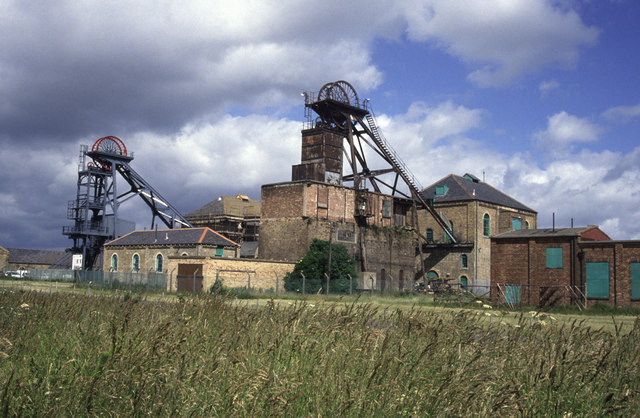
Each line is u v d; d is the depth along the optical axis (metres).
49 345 7.11
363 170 64.75
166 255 58.94
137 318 8.24
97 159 72.88
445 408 5.19
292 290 48.47
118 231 73.19
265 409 4.91
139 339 6.13
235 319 7.69
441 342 6.96
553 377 6.00
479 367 6.18
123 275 53.97
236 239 73.12
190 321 7.68
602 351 6.84
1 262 99.69
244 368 5.65
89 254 72.31
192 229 59.84
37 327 8.12
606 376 6.30
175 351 5.71
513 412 5.35
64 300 11.42
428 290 51.38
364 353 6.46
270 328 7.37
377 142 62.34
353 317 7.84
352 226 57.81
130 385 5.11
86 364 5.90
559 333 7.46
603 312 34.75
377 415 5.06
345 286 49.12
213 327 7.72
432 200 65.44
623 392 5.91
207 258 46.72
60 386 5.15
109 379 5.12
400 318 8.05
